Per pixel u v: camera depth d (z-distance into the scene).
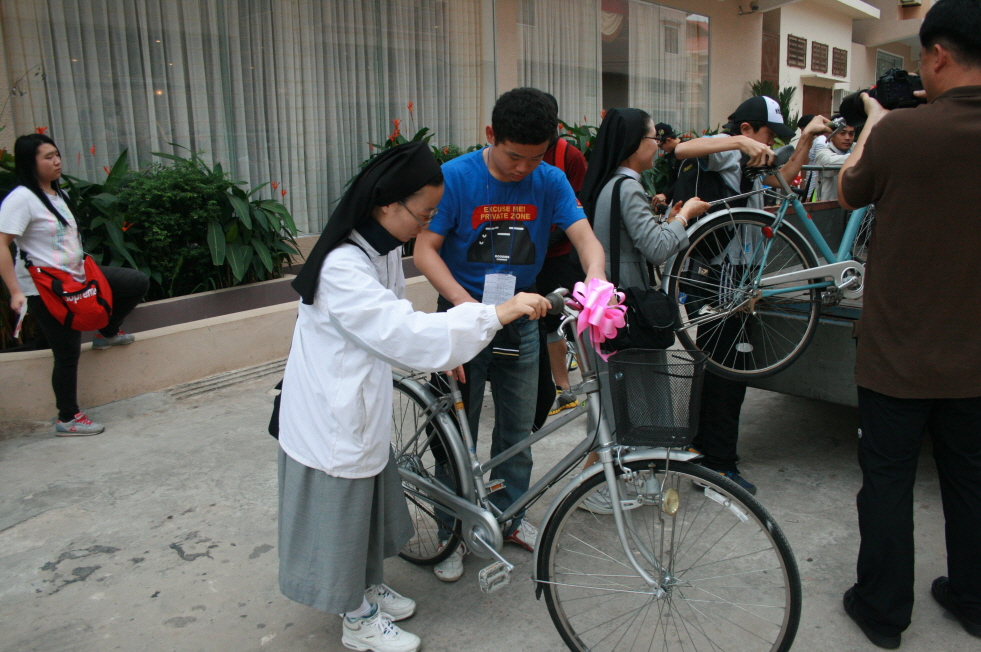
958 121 1.83
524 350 2.45
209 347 4.52
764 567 2.55
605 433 2.01
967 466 2.07
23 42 4.71
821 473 3.28
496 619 2.32
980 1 1.83
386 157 1.80
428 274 2.27
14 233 3.33
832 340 3.06
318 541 1.95
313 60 6.19
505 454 2.30
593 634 2.22
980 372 1.94
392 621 2.21
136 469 3.37
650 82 9.66
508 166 2.17
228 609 2.37
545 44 8.18
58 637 2.23
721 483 1.89
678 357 1.87
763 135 3.12
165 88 5.39
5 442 3.66
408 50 6.85
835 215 4.14
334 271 1.81
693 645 2.17
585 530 2.66
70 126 4.97
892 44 17.41
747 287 2.81
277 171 6.11
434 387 2.51
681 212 2.67
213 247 4.89
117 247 4.56
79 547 2.73
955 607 2.24
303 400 1.93
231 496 3.12
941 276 1.92
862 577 2.16
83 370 4.00
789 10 12.34
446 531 2.51
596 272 2.22
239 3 5.68
